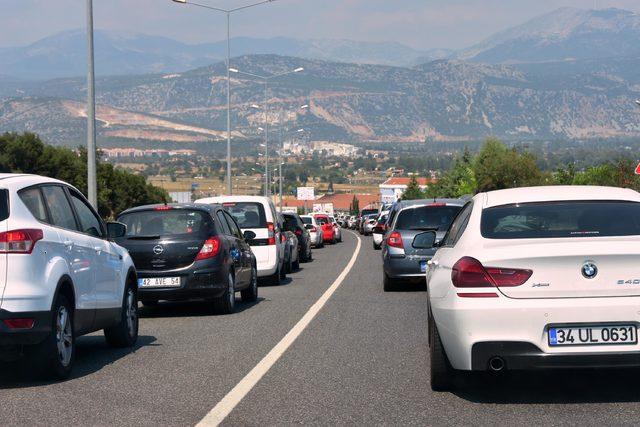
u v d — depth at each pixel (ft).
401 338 47.62
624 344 29.19
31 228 35.37
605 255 29.32
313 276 100.42
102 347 46.80
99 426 28.40
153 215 61.62
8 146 271.90
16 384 35.91
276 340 47.50
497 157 388.16
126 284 46.55
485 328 29.66
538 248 29.96
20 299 34.35
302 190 563.48
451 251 33.71
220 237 61.87
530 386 34.14
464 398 32.22
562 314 29.22
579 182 245.65
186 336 50.11
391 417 29.37
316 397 32.63
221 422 28.78
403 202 86.43
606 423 27.96
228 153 201.77
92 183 100.48
